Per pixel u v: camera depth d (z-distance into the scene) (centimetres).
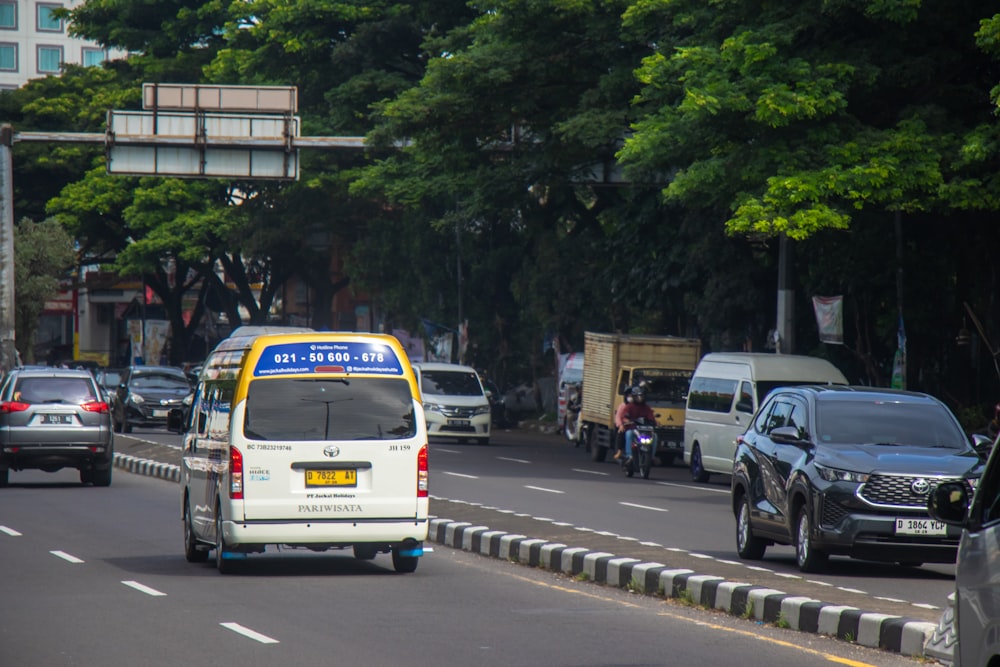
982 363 8694
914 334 8819
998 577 1489
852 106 7012
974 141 6488
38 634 2744
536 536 4241
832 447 3800
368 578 3650
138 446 8900
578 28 8938
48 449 6631
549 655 2527
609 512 5491
